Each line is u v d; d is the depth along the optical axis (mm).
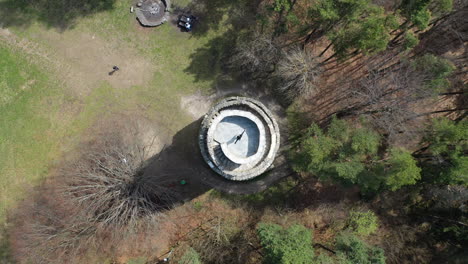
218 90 42375
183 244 41250
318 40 42312
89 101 41531
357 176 34031
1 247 40281
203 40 42594
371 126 38688
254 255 40688
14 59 41562
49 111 41375
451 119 41938
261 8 42656
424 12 32219
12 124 41125
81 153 40781
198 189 41906
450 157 34156
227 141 34750
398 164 33031
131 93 41812
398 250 41312
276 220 41188
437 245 42406
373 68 41750
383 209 43656
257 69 41844
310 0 40344
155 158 41250
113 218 37094
